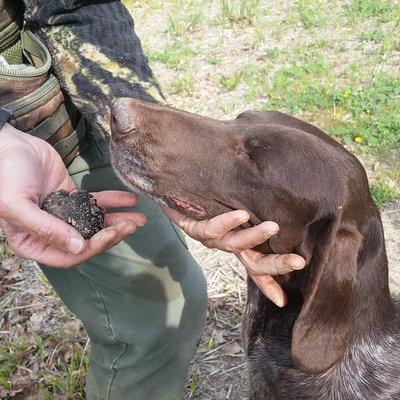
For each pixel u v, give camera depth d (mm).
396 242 872
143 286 560
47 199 461
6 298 867
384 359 516
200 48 1478
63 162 507
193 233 490
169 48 1478
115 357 597
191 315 594
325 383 524
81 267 548
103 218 472
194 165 496
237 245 446
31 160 442
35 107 477
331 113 1145
